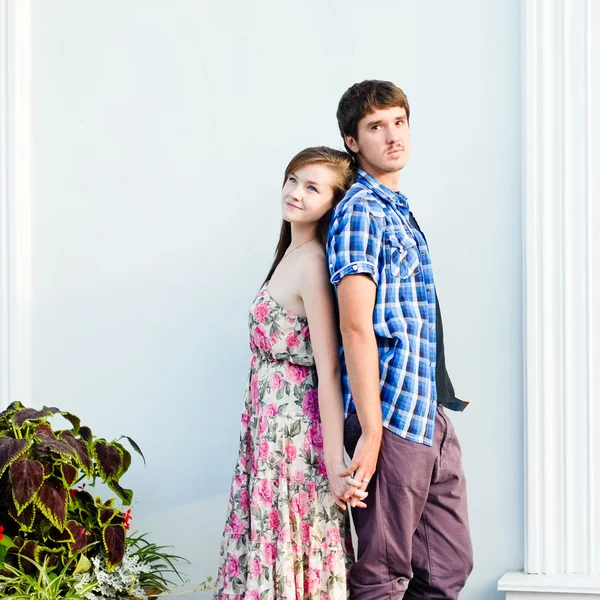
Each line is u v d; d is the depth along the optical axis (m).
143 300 3.62
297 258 2.81
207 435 3.56
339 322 2.69
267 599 2.70
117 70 3.65
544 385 3.24
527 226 3.27
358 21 3.48
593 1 3.26
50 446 2.89
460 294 3.35
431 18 3.42
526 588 3.14
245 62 3.57
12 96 3.69
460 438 3.33
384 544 2.67
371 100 2.77
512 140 3.33
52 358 3.66
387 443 2.65
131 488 3.58
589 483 3.21
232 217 3.57
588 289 3.23
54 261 3.68
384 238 2.69
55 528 2.97
